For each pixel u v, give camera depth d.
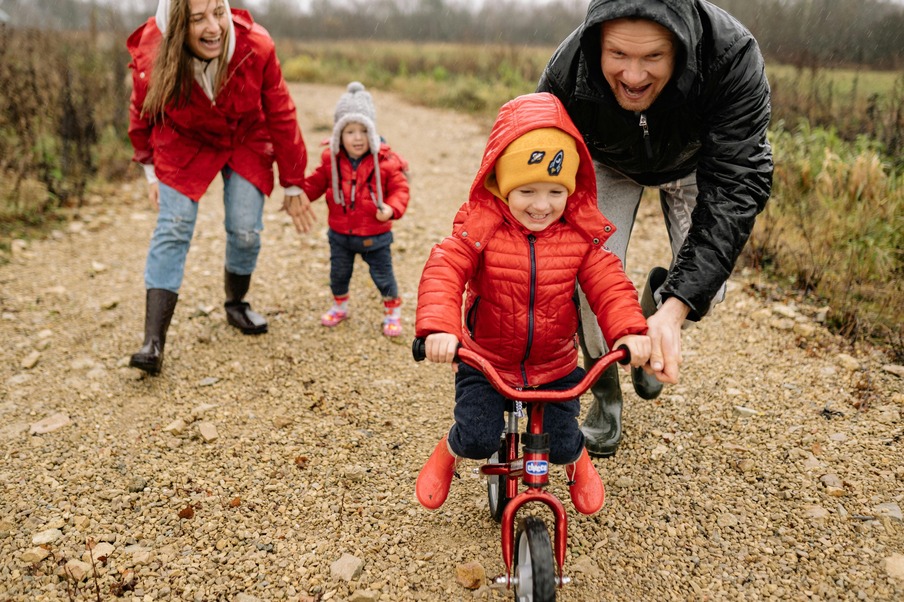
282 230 7.26
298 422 4.07
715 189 2.74
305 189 4.96
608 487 3.50
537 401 2.41
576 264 2.74
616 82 2.58
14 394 4.25
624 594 2.85
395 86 20.66
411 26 40.97
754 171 2.71
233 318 5.08
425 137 12.82
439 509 3.35
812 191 6.91
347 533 3.20
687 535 3.17
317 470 3.65
